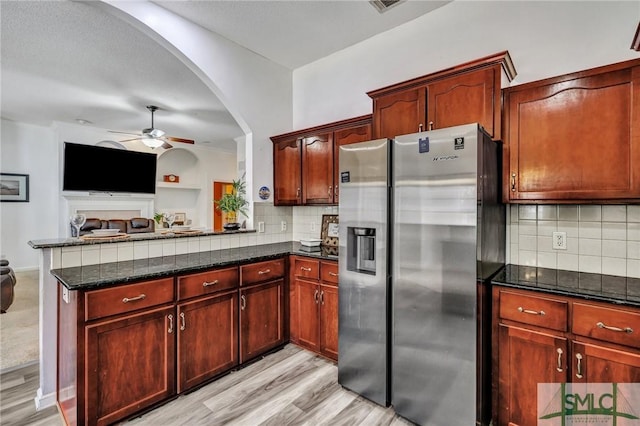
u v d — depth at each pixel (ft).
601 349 4.96
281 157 11.55
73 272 6.61
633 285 5.60
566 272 6.67
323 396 7.27
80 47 10.46
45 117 18.37
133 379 6.33
